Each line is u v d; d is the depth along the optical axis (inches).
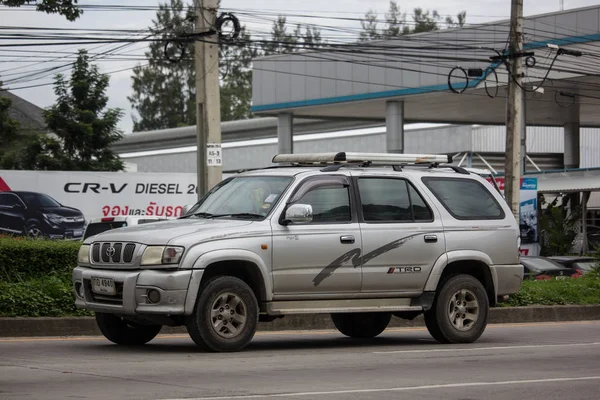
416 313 810.2
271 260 700.0
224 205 746.8
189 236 671.1
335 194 744.3
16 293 869.8
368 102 2640.3
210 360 649.0
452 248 790.5
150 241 666.8
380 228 753.6
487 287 821.2
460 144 3457.2
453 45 2411.4
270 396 503.8
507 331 964.0
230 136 4069.9
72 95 2824.8
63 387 522.6
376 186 766.5
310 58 2716.5
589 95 2583.7
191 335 676.1
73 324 851.4
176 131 4153.5
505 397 525.3
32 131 3171.8
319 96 2699.3
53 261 964.0
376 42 2564.0
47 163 2743.6
